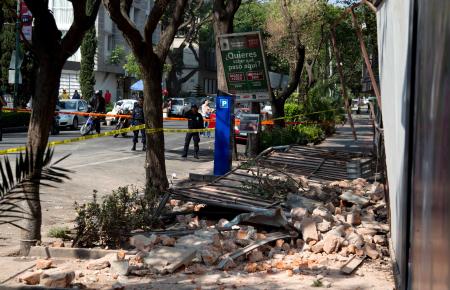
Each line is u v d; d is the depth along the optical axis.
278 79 45.12
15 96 34.44
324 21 31.11
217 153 15.87
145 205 9.89
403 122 6.63
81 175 15.52
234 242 8.36
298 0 31.88
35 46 8.19
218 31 19.22
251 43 17.12
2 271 7.41
